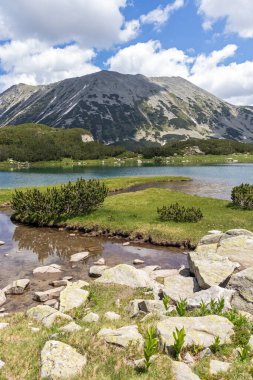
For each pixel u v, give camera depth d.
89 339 2.87
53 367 2.46
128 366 2.48
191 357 2.55
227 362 2.50
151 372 2.38
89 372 2.44
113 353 2.66
